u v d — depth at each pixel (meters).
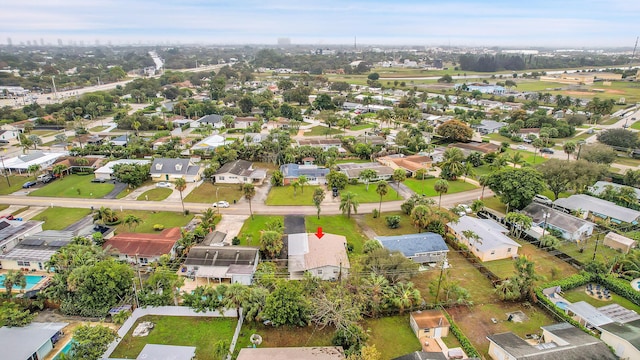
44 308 55.88
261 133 164.12
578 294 60.97
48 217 84.38
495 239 71.44
